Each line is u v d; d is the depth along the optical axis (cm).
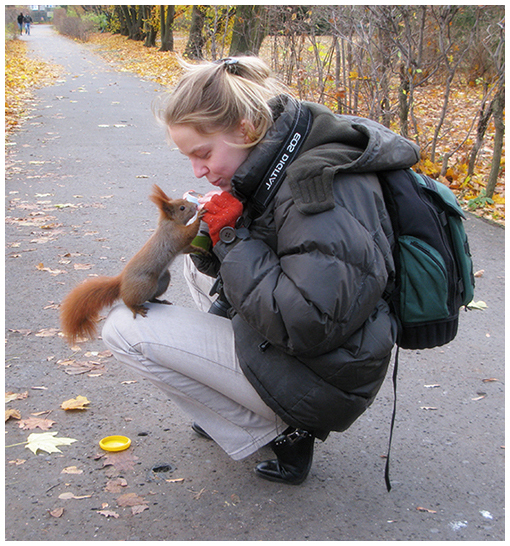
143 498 217
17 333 344
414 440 261
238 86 191
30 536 196
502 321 380
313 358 187
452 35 753
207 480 229
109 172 693
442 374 319
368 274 179
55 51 2880
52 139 855
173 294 404
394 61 723
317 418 197
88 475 229
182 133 197
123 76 1742
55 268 434
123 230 514
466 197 610
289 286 177
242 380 209
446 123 855
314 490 225
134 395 290
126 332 213
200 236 243
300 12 802
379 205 189
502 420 277
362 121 211
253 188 195
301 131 193
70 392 290
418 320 198
